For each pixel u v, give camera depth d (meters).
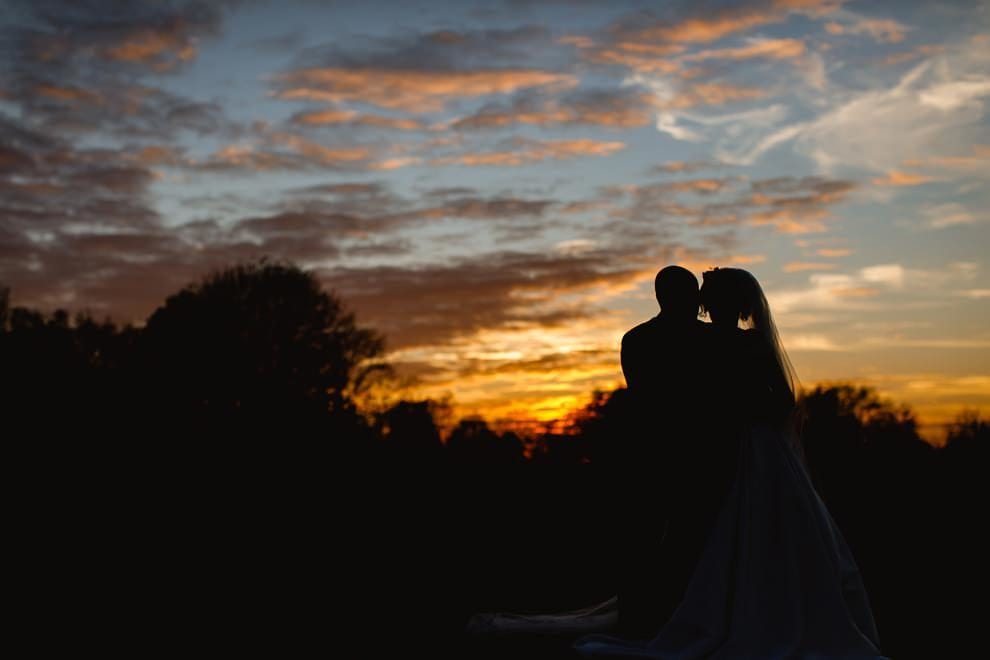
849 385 41.62
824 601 7.22
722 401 7.88
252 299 51.66
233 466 41.56
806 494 7.57
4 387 45.78
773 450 7.70
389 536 24.12
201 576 20.12
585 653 7.44
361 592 15.05
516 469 28.97
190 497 37.72
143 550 26.73
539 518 19.64
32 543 27.95
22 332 49.91
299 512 33.25
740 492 7.59
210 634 12.39
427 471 40.53
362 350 53.22
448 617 11.51
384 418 50.94
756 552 7.37
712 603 7.32
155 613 14.76
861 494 17.92
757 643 7.14
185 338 50.22
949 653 8.07
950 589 11.06
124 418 45.66
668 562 7.85
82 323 51.81
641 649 7.42
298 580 17.70
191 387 48.91
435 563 18.16
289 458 43.22
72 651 11.88
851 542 15.34
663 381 8.02
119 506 36.19
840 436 18.61
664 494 7.98
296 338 51.47
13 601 16.70
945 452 35.56
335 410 49.94
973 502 19.25
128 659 11.29
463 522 24.20
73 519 33.66
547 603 12.37
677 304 8.09
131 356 50.44
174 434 45.03
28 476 37.88
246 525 31.41
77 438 42.72
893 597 10.71
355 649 9.94
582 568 15.11
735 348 7.94
